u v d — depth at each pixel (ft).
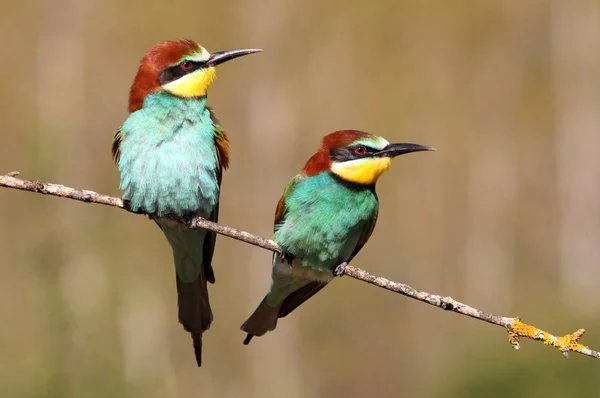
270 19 73.97
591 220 79.36
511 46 85.20
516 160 81.97
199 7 71.72
